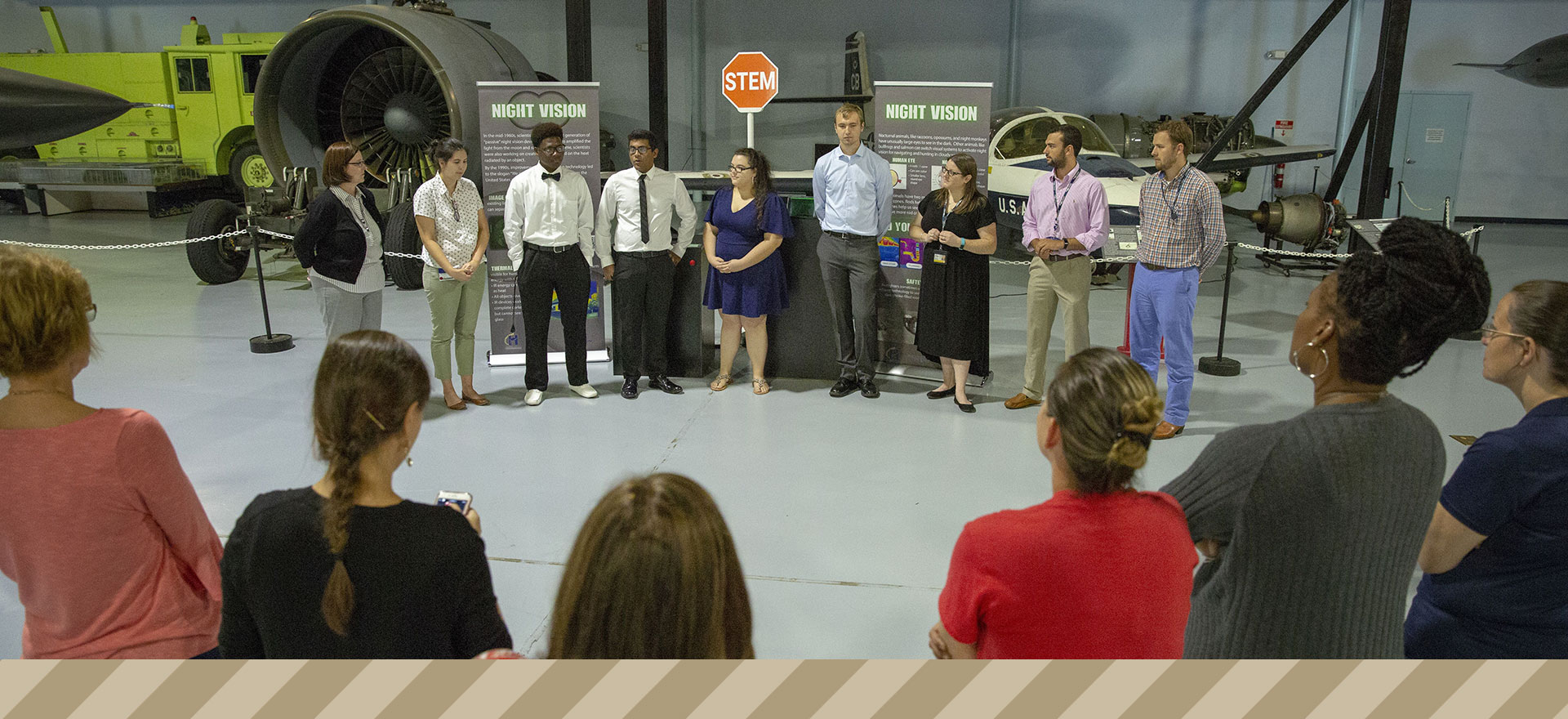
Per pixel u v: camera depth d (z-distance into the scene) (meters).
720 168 15.20
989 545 1.35
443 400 5.37
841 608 3.12
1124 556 1.33
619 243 5.25
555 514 3.83
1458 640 1.74
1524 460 1.59
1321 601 1.40
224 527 3.70
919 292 5.58
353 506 1.30
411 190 8.55
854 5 14.42
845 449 4.61
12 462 1.56
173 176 13.52
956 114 5.32
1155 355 4.83
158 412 5.08
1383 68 7.34
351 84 9.21
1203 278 9.37
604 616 0.99
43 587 1.64
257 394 5.42
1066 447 1.35
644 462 4.42
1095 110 14.32
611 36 14.95
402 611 1.32
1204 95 14.02
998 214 9.50
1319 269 9.77
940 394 5.41
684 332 5.82
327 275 4.66
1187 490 1.50
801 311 5.81
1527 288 1.72
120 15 15.80
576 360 5.37
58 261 1.60
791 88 14.79
